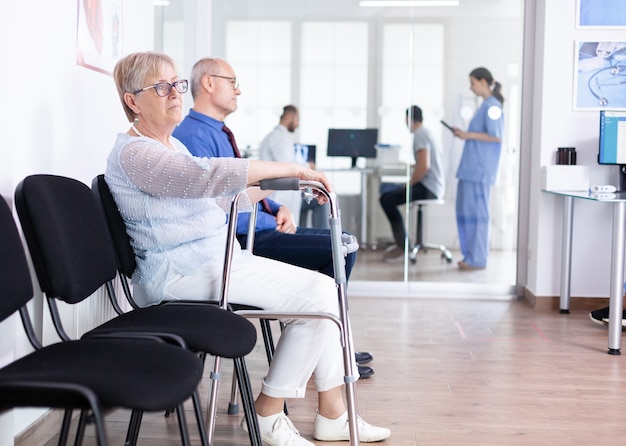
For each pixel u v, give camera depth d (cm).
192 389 176
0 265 190
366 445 280
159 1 523
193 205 256
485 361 399
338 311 264
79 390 155
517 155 577
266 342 303
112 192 251
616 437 293
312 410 320
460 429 298
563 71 532
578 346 433
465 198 582
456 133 579
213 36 584
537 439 289
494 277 584
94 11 315
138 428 247
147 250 255
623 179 516
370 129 584
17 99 246
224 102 345
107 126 338
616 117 506
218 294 257
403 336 453
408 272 588
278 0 581
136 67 258
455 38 577
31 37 254
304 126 586
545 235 539
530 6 566
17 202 202
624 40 527
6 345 240
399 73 580
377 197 586
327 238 342
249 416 249
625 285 504
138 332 208
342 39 581
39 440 269
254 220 304
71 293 210
